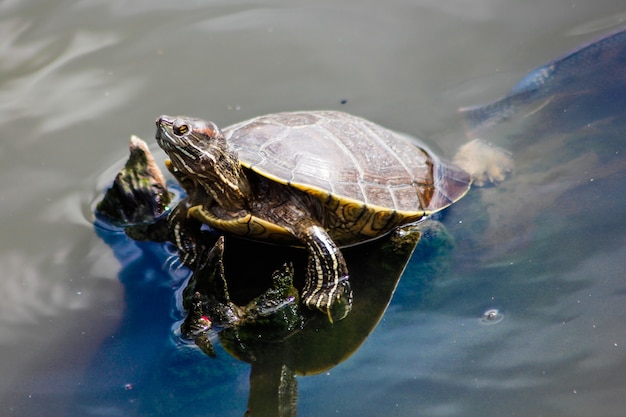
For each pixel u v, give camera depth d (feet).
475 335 4.95
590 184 5.29
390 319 5.03
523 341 4.91
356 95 5.74
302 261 5.25
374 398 4.84
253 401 4.87
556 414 4.75
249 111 5.68
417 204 5.25
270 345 5.00
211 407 4.87
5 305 5.14
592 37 5.81
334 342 4.99
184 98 5.75
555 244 5.15
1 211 5.41
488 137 5.54
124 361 4.99
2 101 5.76
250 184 5.19
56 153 5.58
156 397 4.90
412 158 5.37
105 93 5.79
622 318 4.92
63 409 4.89
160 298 5.15
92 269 5.24
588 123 5.48
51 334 5.06
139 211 5.40
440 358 4.91
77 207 5.43
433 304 5.05
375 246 5.27
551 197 5.29
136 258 5.27
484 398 4.81
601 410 4.75
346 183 5.16
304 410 4.83
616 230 5.14
